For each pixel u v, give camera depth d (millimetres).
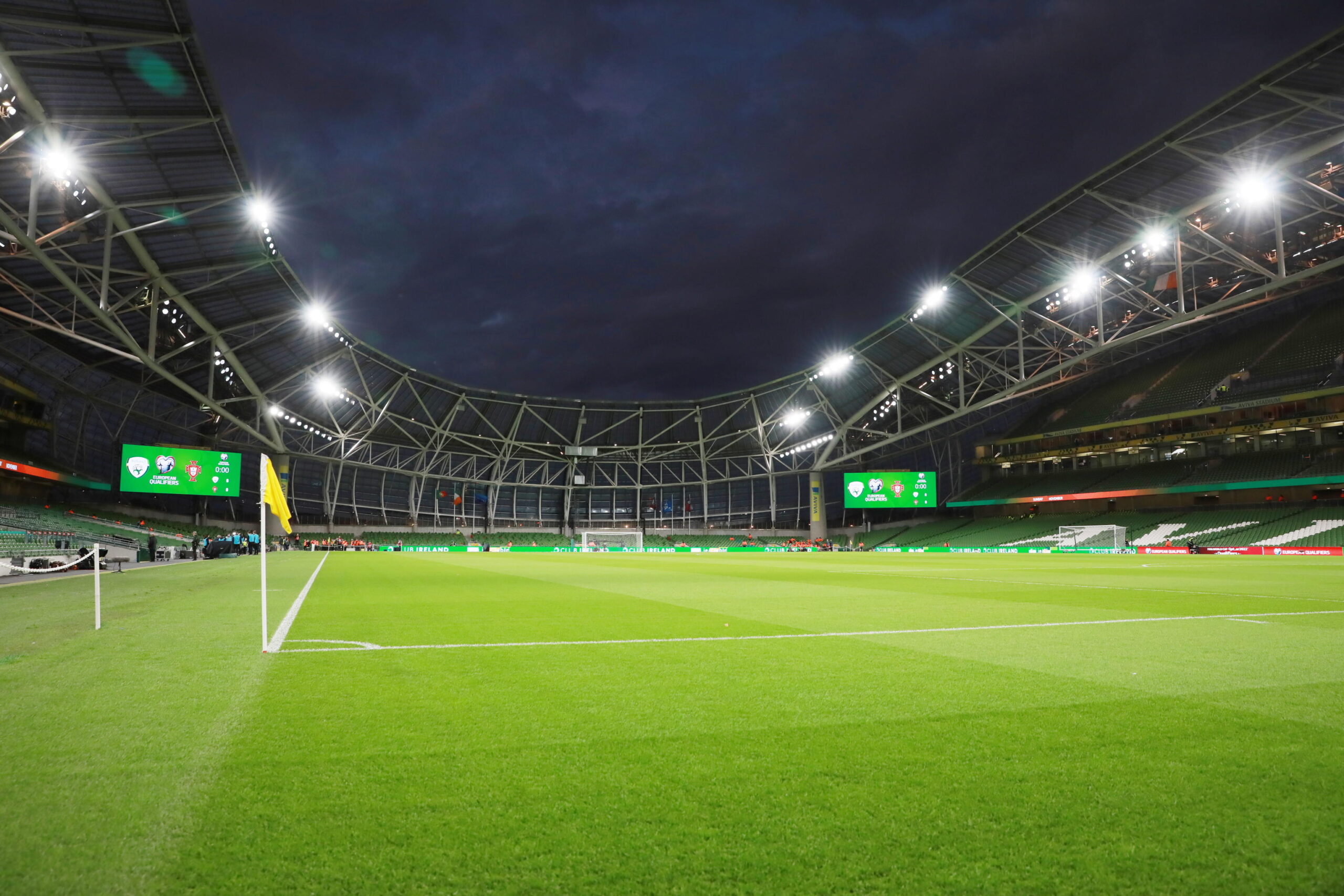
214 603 14852
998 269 50188
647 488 94938
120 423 57500
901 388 68875
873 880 2986
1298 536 49438
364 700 5973
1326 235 43906
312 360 56000
